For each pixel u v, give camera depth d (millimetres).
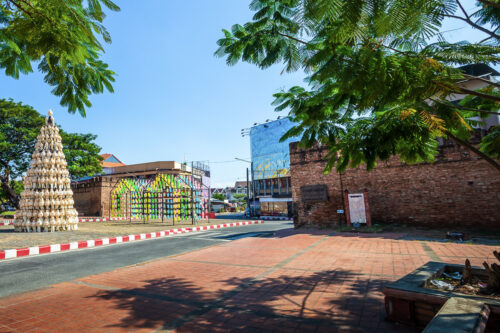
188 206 19281
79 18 1943
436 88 1926
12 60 2512
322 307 3512
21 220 12680
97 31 2000
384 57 1875
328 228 12734
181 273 5531
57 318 3379
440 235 9469
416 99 2078
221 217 29938
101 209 26781
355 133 3736
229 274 5367
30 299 4098
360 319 3115
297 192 14305
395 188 11688
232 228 16203
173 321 3240
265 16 2172
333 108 2885
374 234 10414
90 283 4906
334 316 3225
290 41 2264
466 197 10164
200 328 3033
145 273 5574
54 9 1891
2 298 4156
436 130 2668
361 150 3463
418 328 2822
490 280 3068
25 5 1931
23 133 24656
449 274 3693
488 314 2297
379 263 5773
